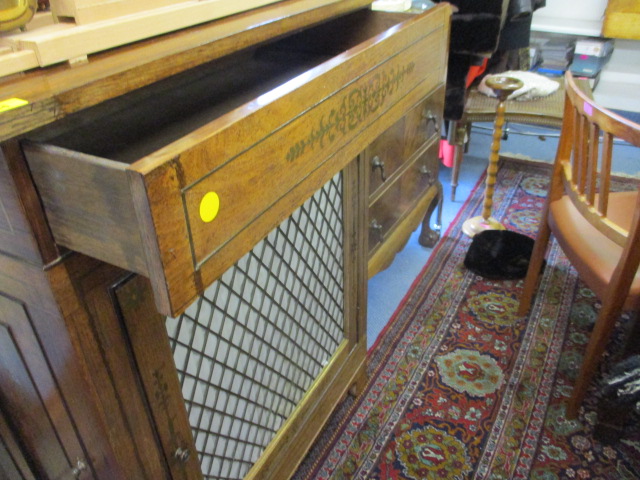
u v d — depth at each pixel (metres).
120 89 0.56
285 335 0.93
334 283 1.07
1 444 0.83
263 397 0.92
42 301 0.55
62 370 0.62
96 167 0.44
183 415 0.73
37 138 0.67
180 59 0.63
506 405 1.28
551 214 1.32
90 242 0.50
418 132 1.32
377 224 1.23
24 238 0.51
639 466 1.13
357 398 1.32
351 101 0.75
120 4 0.63
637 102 2.59
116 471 0.69
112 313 0.59
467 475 1.13
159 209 0.43
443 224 2.00
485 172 2.33
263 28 0.76
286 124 0.59
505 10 1.66
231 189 0.52
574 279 1.69
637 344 1.11
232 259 0.55
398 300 1.65
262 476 0.96
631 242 0.97
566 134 1.23
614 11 2.34
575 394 1.21
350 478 1.13
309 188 0.69
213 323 0.74
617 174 2.23
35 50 0.54
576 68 2.55
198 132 0.48
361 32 1.21
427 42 1.06
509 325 1.53
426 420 1.26
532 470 1.13
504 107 1.69
